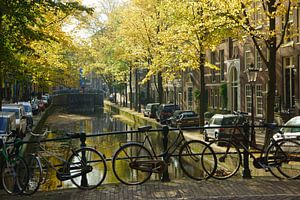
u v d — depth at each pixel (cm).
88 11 1570
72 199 781
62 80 5253
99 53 5819
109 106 8006
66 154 1045
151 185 866
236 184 852
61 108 7869
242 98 3394
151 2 3406
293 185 838
